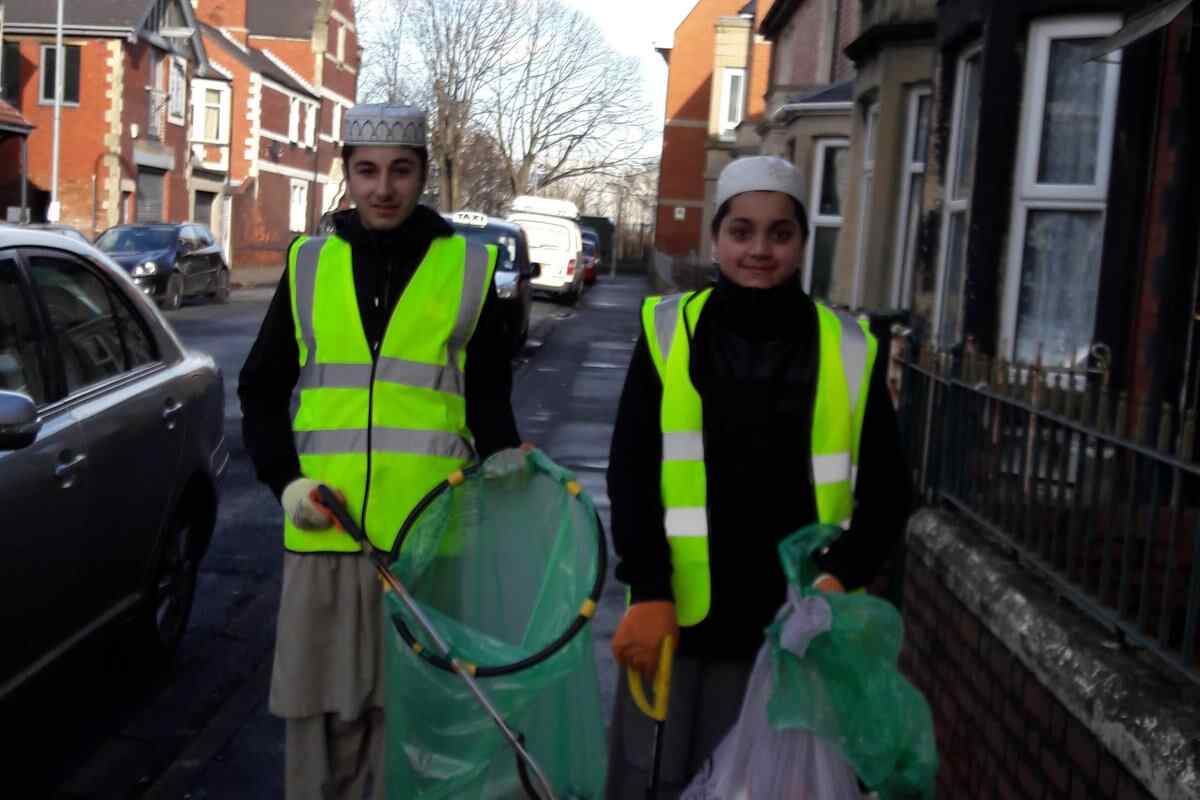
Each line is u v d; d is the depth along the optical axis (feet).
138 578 16.81
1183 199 17.72
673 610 8.91
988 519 14.43
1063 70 22.85
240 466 33.04
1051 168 23.06
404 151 11.28
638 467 9.18
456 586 10.71
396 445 11.32
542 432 40.47
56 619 14.32
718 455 9.00
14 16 120.78
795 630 8.24
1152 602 10.41
